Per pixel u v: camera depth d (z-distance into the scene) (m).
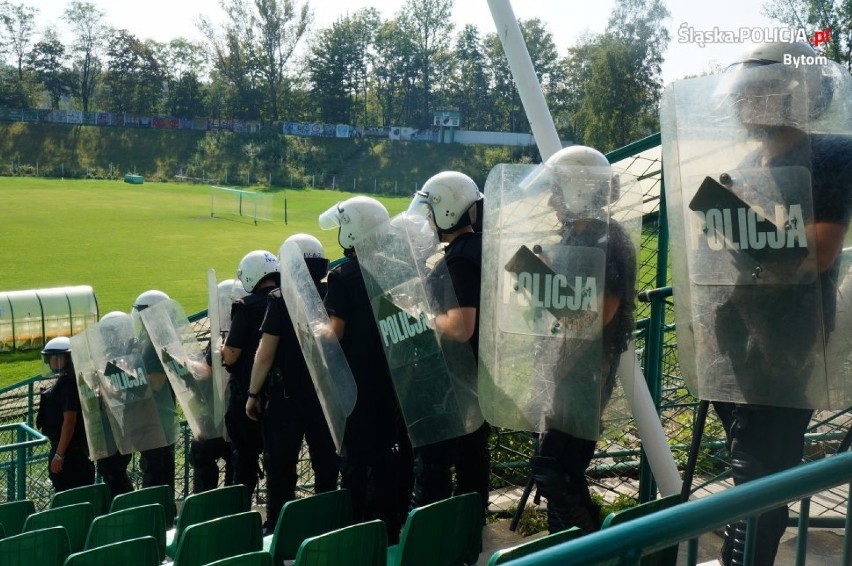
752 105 3.48
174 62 115.81
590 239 3.85
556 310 3.89
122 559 3.40
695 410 6.31
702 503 2.21
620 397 4.15
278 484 5.44
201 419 6.55
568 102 85.44
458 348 4.48
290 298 4.95
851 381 3.52
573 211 3.88
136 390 6.86
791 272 3.43
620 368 4.55
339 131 100.50
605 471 6.64
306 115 112.31
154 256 42.41
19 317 24.03
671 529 2.13
